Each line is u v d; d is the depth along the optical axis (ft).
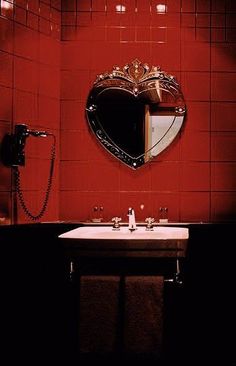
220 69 10.90
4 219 9.54
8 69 9.68
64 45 10.90
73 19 10.89
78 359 10.07
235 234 10.63
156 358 9.41
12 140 9.52
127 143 10.84
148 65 10.89
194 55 10.91
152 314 9.42
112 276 9.57
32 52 10.21
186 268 10.67
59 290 10.41
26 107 10.08
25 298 9.80
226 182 10.88
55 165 10.78
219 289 10.66
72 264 9.75
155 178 10.89
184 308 10.70
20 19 9.93
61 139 10.90
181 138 10.89
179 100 10.82
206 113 10.90
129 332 9.39
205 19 10.91
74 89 10.89
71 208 10.91
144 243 8.74
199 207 10.89
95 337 9.45
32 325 9.93
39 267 10.10
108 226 10.59
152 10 10.86
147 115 10.83
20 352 9.71
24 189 10.04
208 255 10.66
